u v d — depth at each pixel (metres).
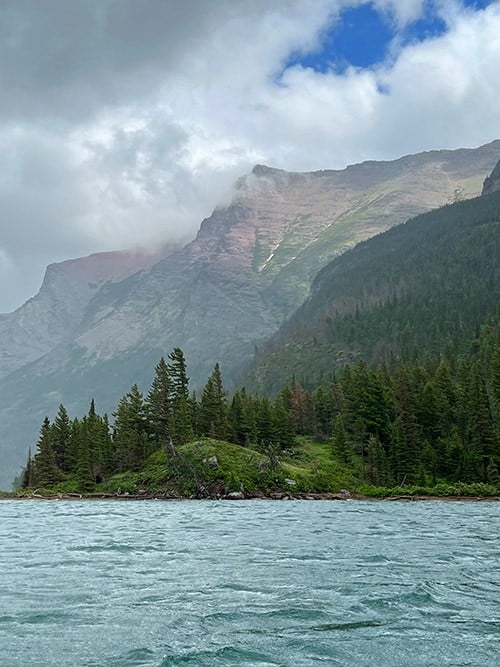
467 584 26.19
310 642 18.05
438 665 16.19
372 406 148.88
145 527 55.00
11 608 22.23
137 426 142.38
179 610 21.83
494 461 132.12
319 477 124.62
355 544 40.56
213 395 149.25
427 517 67.62
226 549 38.19
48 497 125.44
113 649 17.50
